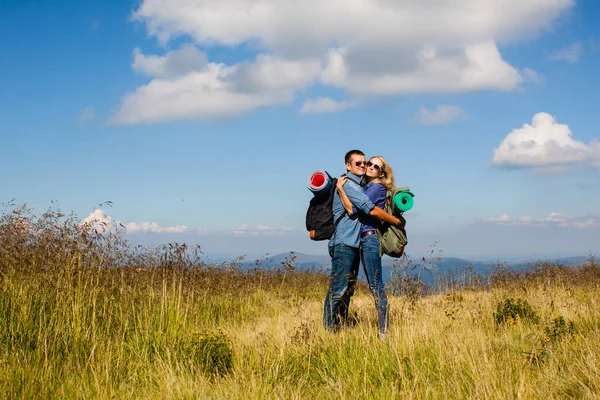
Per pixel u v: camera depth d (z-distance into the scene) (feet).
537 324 20.95
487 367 13.71
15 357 15.02
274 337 18.63
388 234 20.63
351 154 21.44
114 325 19.75
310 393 13.83
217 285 30.96
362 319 23.17
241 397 12.92
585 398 11.72
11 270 19.92
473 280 34.81
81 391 13.38
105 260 22.18
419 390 12.99
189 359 16.38
